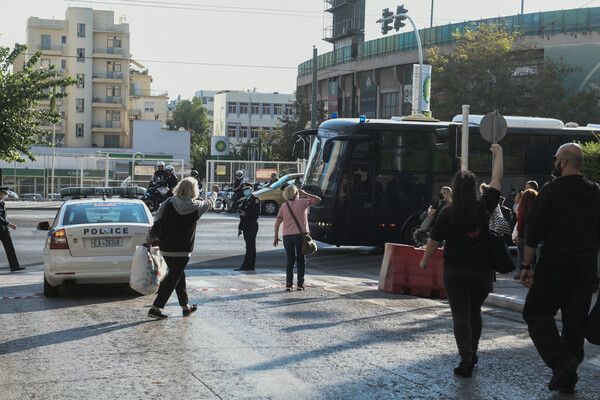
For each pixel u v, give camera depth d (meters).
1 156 33.16
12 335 7.51
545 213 5.53
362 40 85.56
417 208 18.47
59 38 91.06
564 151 5.60
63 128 90.94
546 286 5.56
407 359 6.55
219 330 7.82
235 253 18.12
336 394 5.38
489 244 6.02
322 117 70.94
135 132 86.62
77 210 10.90
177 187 8.38
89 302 9.98
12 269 14.54
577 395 5.47
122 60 92.88
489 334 8.00
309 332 7.77
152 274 8.63
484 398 5.34
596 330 5.53
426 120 19.23
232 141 135.38
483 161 19.03
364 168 18.27
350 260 17.66
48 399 5.20
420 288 11.22
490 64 47.22
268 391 5.44
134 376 5.84
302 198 11.55
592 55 47.50
